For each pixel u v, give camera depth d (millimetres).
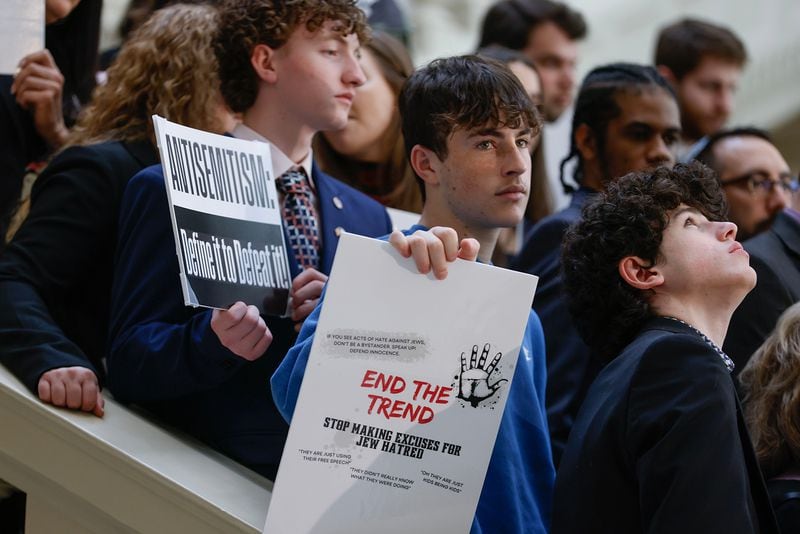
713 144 4078
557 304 3301
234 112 3086
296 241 2992
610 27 9094
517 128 2619
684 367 2285
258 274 2754
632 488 2287
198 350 2664
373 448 2307
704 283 2436
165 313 2828
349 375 2287
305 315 2795
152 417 2959
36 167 3541
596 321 2510
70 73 3781
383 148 4098
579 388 3203
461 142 2604
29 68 3494
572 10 5223
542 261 3406
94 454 2676
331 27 3018
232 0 3068
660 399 2271
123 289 2865
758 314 3402
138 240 2871
